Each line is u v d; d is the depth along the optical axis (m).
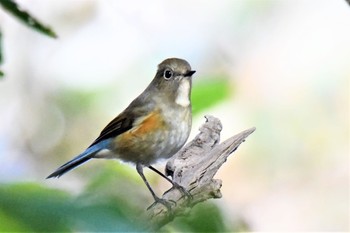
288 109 14.20
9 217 2.00
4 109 13.91
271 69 14.94
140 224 2.27
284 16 15.64
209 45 15.37
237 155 13.30
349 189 13.30
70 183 3.87
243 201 13.09
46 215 2.02
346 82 14.61
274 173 13.38
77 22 15.29
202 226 2.61
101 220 2.04
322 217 13.16
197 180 6.27
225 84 9.01
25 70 14.24
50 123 13.72
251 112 13.95
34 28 3.18
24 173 2.59
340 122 14.03
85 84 14.30
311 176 13.42
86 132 13.64
